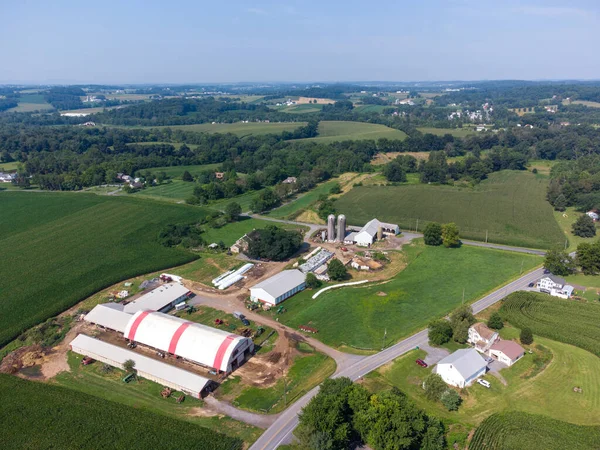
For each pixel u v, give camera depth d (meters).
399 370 92.12
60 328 111.50
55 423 77.25
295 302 124.44
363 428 70.94
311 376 90.69
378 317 114.31
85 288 130.50
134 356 95.12
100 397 85.06
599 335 102.00
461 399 83.19
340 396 75.38
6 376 90.81
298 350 100.38
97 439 73.56
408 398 83.50
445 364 88.19
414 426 69.31
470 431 75.00
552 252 138.88
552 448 70.75
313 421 70.38
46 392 85.50
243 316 114.75
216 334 97.00
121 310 113.94
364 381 88.25
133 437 73.88
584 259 137.25
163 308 119.56
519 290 126.75
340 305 121.19
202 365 95.00
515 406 81.19
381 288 131.38
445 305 120.06
